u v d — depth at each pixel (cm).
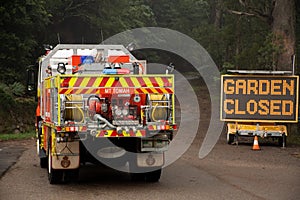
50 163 1280
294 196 1130
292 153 1903
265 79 2170
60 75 1170
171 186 1259
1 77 3028
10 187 1250
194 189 1214
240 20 3409
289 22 2578
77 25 4175
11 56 3120
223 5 3459
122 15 4538
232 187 1234
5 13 3022
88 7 4106
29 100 2973
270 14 2630
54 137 1212
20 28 3228
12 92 2928
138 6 5434
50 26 3934
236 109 2169
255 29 3356
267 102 2159
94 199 1109
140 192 1184
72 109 1168
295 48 2600
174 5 6775
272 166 1573
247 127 2128
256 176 1390
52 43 3934
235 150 1989
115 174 1461
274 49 2556
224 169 1512
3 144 2297
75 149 1210
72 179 1348
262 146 2147
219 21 4953
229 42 3631
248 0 3014
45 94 1396
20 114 2862
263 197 1119
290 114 2158
